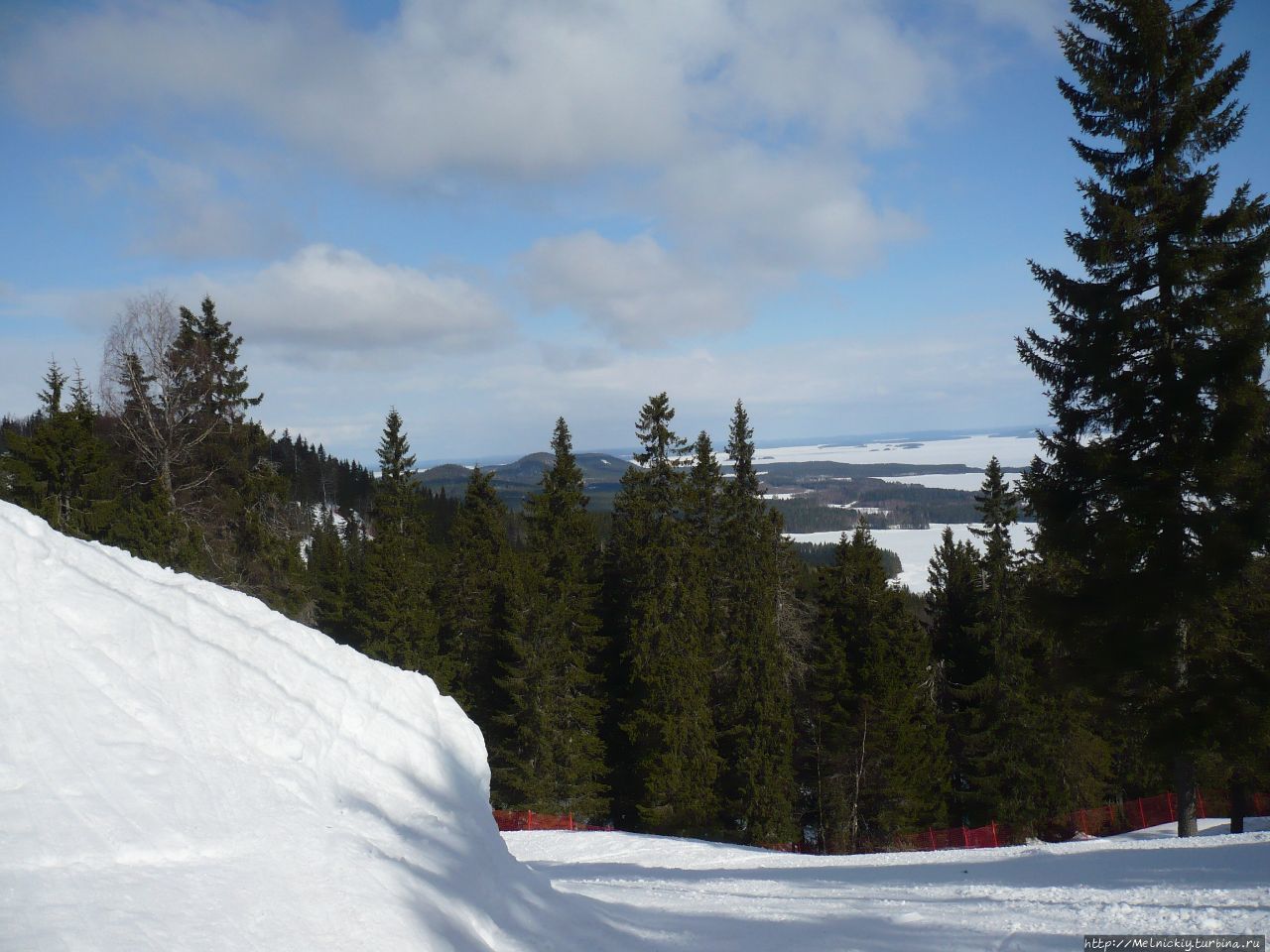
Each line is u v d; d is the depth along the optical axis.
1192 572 15.63
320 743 5.65
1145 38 16.69
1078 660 17.67
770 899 7.87
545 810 27.39
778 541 37.44
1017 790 30.05
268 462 30.70
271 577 28.95
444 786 6.40
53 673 4.39
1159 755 16.56
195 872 3.95
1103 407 17.50
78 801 3.87
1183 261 16.03
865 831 30.28
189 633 5.45
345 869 4.58
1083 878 8.19
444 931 4.65
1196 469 15.75
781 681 30.44
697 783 27.42
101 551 5.75
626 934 6.13
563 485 37.91
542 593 30.94
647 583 30.31
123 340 26.08
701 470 37.59
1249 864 7.88
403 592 33.00
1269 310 15.80
